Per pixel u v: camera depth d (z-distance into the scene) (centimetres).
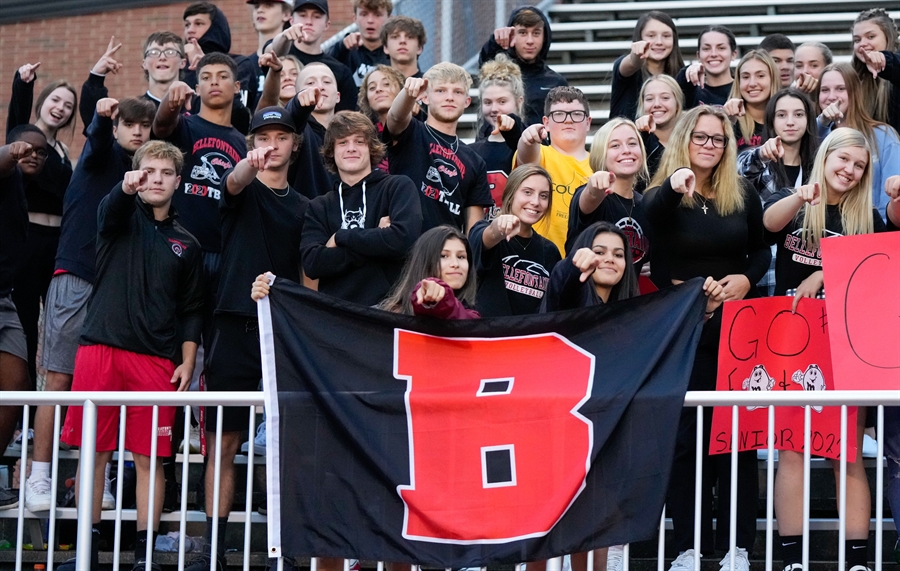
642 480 1156
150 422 1432
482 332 1201
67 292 1655
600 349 1196
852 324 1269
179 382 1520
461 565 1147
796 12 2894
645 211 1411
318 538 1166
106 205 1484
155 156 1516
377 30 2270
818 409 1271
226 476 1425
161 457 1445
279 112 1535
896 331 1256
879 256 1277
